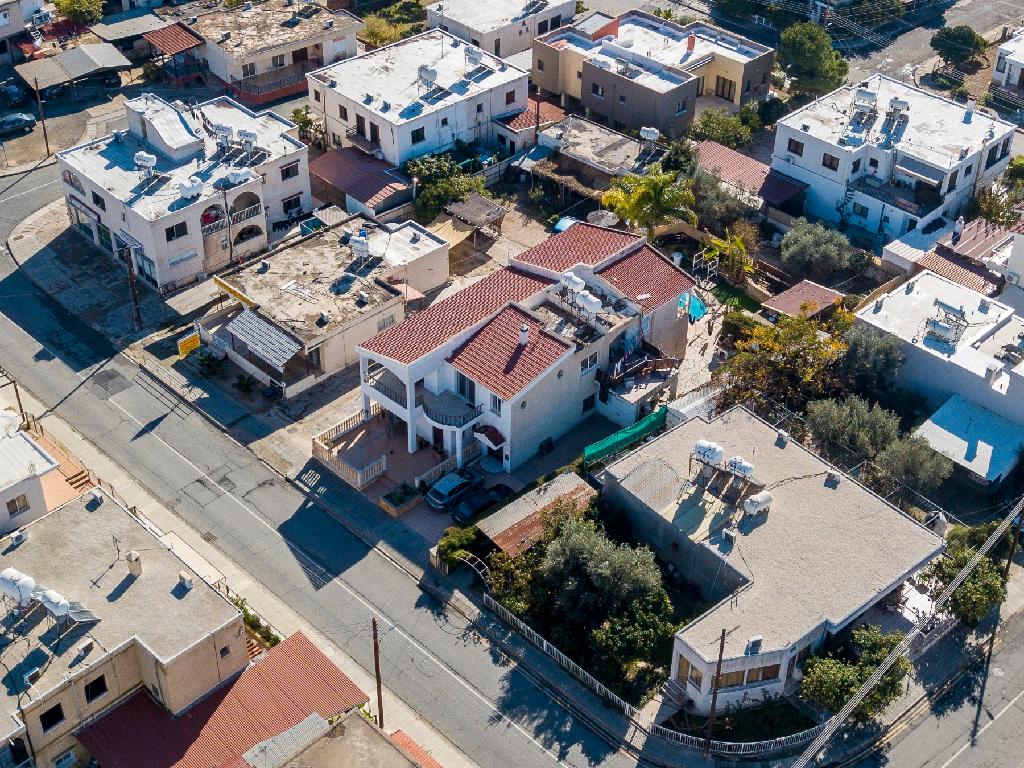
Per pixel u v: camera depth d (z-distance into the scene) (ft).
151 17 451.94
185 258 336.70
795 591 237.45
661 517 252.62
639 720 233.35
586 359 290.56
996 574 249.96
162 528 271.90
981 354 295.48
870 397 299.38
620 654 237.86
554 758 228.63
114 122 409.90
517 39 439.22
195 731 219.82
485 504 273.13
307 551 268.62
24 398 305.32
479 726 233.96
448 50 409.90
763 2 482.69
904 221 355.15
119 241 344.08
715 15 490.08
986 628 251.60
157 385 311.47
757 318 326.65
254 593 258.57
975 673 243.60
